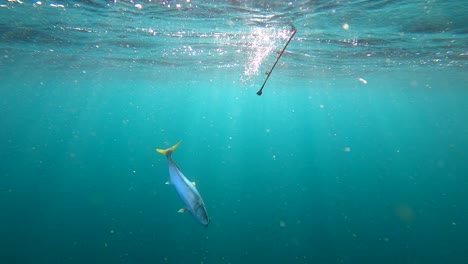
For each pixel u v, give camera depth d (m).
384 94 44.78
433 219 19.02
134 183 28.25
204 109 103.56
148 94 54.72
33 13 10.43
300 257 14.31
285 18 9.80
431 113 95.50
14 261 13.71
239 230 17.16
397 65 20.59
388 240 16.02
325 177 33.16
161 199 22.42
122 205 21.14
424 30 11.33
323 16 9.50
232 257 14.24
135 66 23.95
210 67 23.45
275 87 37.75
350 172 37.03
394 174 36.28
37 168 38.38
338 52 16.12
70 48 17.16
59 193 24.80
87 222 18.12
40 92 49.44
